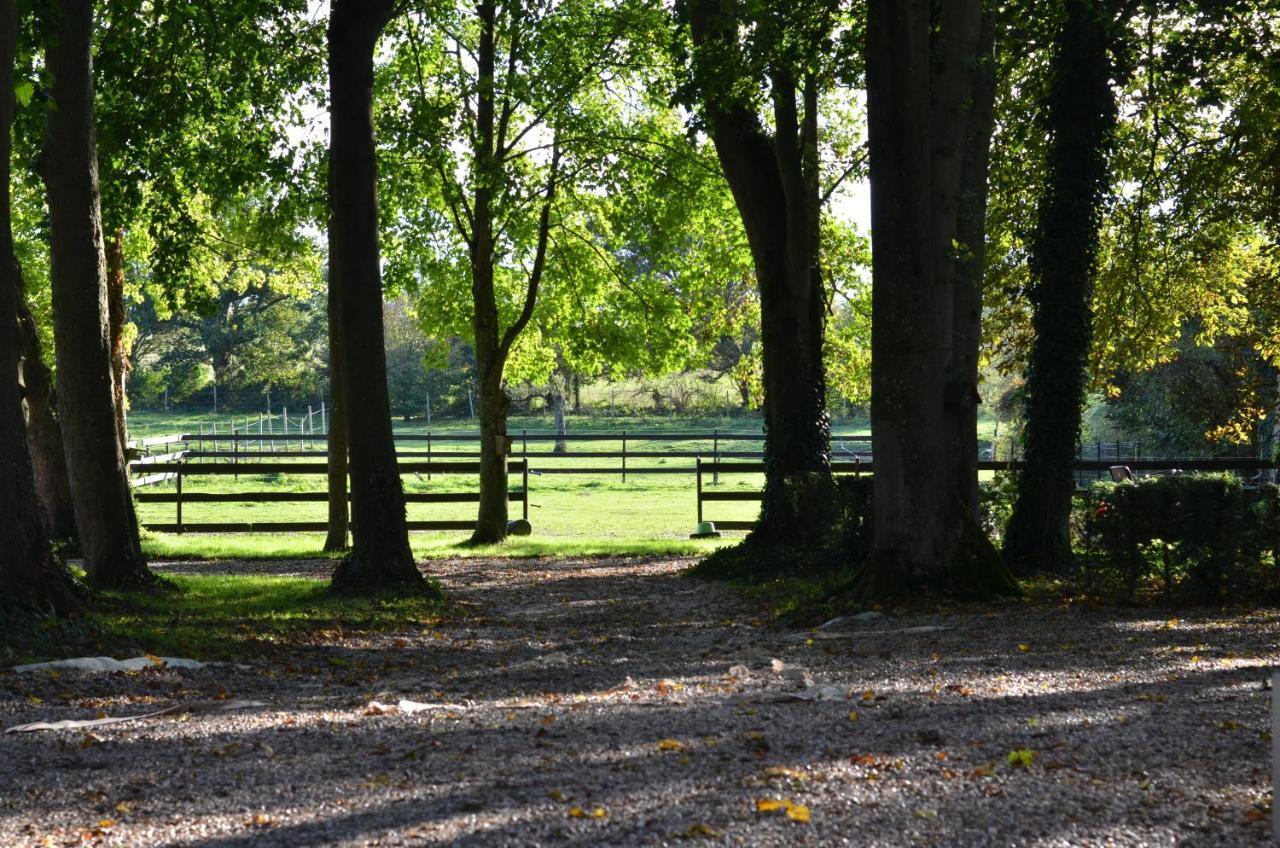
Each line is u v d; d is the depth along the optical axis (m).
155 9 16.28
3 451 9.73
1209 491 11.38
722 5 15.79
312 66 19.84
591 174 22.72
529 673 8.87
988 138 13.58
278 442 54.03
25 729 6.39
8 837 4.57
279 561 20.84
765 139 18.14
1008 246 19.73
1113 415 35.66
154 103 17.41
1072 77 14.48
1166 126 19.12
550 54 22.20
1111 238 21.47
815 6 14.46
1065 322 14.51
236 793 5.11
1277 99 16.70
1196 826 4.37
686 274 24.52
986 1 13.45
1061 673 7.79
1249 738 5.65
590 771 5.37
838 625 10.95
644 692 7.67
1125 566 11.61
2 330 9.72
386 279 24.25
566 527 28.95
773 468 18.19
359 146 14.38
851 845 4.24
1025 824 4.44
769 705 6.95
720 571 17.12
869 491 16.14
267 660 9.34
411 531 27.19
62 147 13.47
